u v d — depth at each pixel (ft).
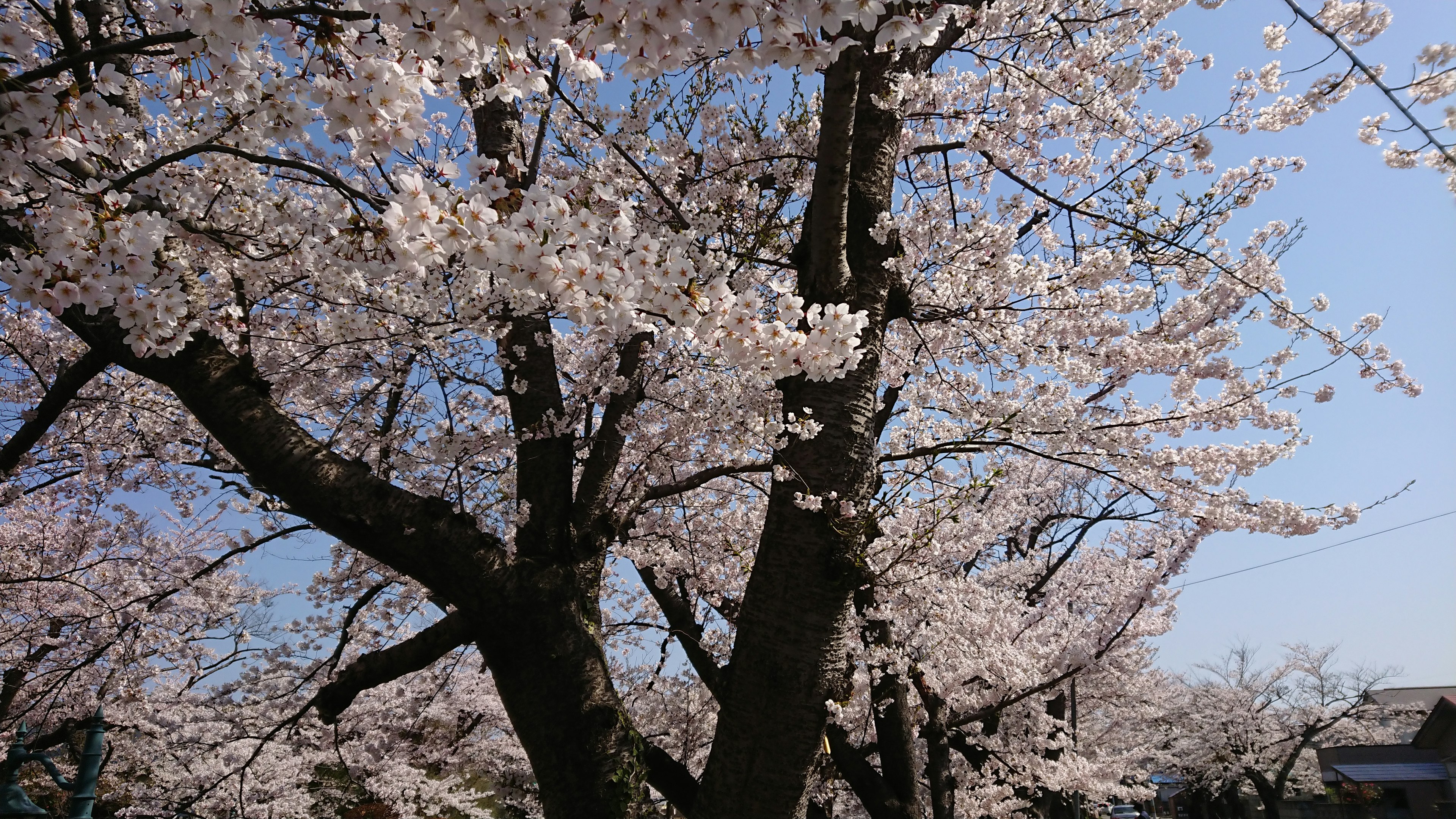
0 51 5.83
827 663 10.38
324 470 10.44
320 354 14.80
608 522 13.61
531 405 14.49
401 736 31.12
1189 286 18.38
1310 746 85.10
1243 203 18.67
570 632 11.62
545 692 11.14
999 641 24.41
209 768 27.58
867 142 12.56
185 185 10.35
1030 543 35.94
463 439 14.58
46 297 6.50
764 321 7.47
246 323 11.78
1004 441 14.53
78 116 6.51
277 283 10.98
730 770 10.16
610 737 11.09
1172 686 69.92
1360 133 13.44
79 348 17.21
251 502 16.96
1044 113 16.93
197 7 5.36
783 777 9.96
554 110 17.83
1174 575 27.07
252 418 10.29
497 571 11.26
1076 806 31.24
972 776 25.29
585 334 17.01
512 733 31.32
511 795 31.30
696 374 16.47
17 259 6.54
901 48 5.06
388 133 6.05
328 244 9.52
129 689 24.41
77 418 21.47
